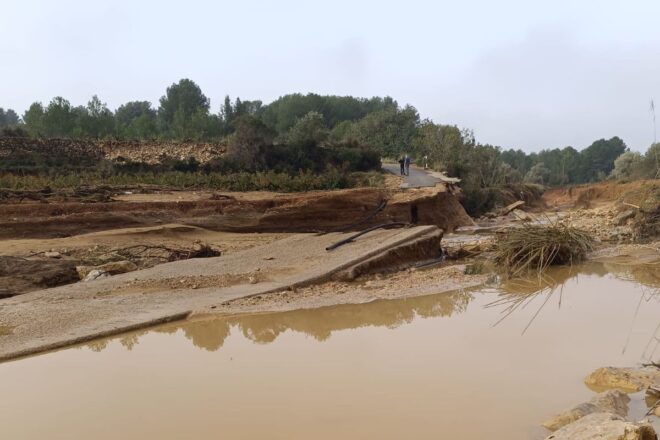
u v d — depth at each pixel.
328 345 7.91
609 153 127.88
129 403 5.87
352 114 104.31
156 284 12.23
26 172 36.75
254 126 41.44
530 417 5.20
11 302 10.96
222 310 10.19
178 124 66.31
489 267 15.05
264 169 39.72
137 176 34.53
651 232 19.27
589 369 6.54
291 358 7.32
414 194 29.14
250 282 12.39
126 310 10.05
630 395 5.58
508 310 9.87
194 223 23.88
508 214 41.91
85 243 19.48
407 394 5.85
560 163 130.50
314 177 36.03
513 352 7.29
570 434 4.37
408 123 74.12
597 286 12.00
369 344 7.90
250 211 25.20
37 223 21.16
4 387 6.50
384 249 15.01
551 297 10.90
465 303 10.62
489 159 66.69
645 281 12.45
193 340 8.43
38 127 56.19
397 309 10.21
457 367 6.72
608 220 24.41
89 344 8.37
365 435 4.89
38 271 13.78
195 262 14.74
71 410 5.74
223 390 6.16
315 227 25.67
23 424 5.43
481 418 5.19
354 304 10.64
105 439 5.03
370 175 39.81
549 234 15.20
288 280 12.47
